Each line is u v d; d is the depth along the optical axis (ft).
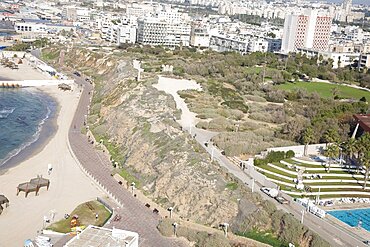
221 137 624.59
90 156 612.70
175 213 457.27
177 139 580.71
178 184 488.44
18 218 436.76
